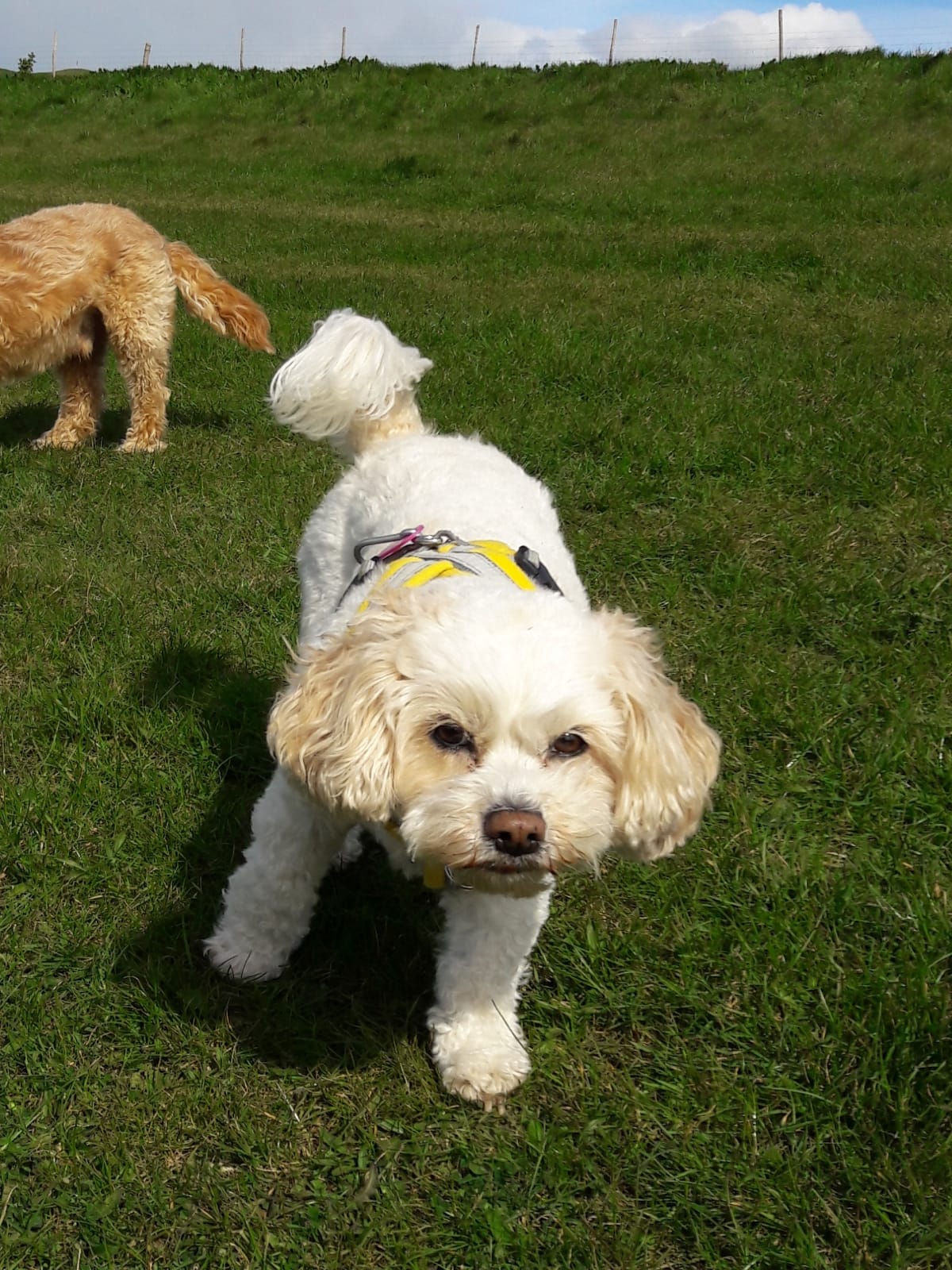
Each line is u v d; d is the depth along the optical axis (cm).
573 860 72
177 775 104
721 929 90
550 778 72
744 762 108
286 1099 79
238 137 602
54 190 473
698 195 418
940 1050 81
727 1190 75
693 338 234
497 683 71
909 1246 72
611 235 356
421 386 203
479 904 80
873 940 90
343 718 73
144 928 90
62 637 122
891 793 103
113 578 132
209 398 209
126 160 562
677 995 86
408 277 299
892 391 195
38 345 184
